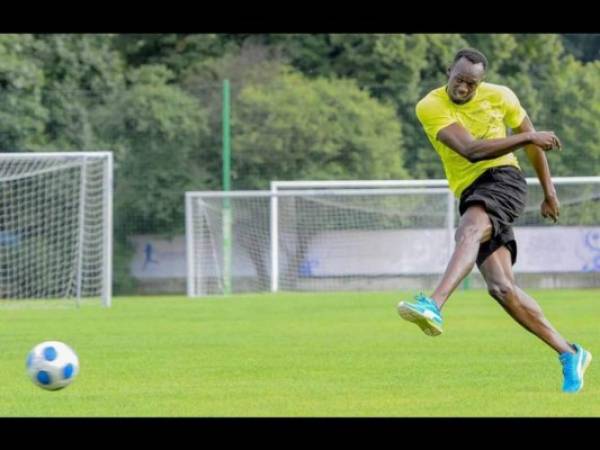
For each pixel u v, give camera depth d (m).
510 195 31.62
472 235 30.83
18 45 111.62
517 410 29.02
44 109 105.50
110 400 31.95
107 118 105.56
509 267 31.77
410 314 29.52
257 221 104.00
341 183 100.38
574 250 104.19
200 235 101.25
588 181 100.06
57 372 31.92
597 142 105.00
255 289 103.38
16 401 31.92
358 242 104.19
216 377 37.12
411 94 108.00
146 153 105.12
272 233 101.88
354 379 36.03
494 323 59.78
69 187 101.31
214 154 105.25
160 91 106.31
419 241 104.56
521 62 125.50
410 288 104.38
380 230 104.25
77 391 33.91
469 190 32.00
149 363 41.78
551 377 35.94
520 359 41.62
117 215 104.31
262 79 116.81
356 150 105.94
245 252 103.69
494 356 42.78
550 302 79.81
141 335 55.19
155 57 125.12
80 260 81.56
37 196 101.00
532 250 103.88
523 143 30.59
